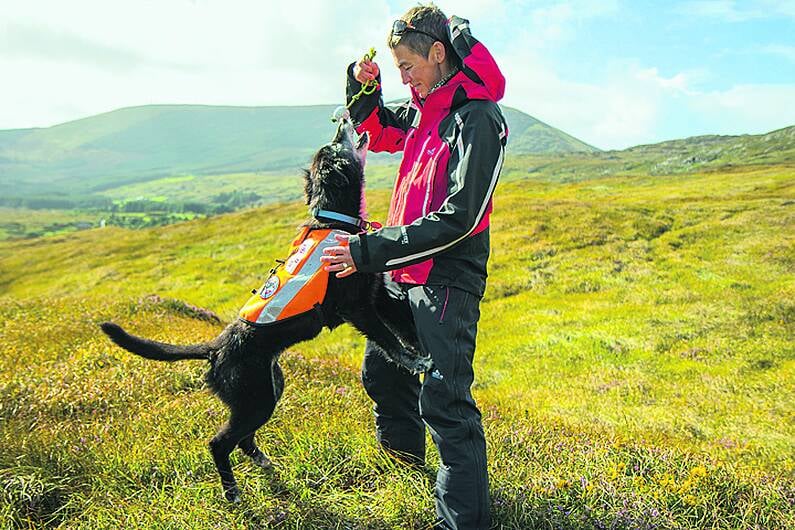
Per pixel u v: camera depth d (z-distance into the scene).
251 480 3.87
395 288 3.68
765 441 8.21
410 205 3.32
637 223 24.83
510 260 21.91
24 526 3.56
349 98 3.96
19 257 45.44
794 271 17.05
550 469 4.33
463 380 3.29
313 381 6.84
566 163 135.38
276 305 3.53
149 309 12.26
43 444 4.53
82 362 7.14
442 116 3.24
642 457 4.87
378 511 3.57
